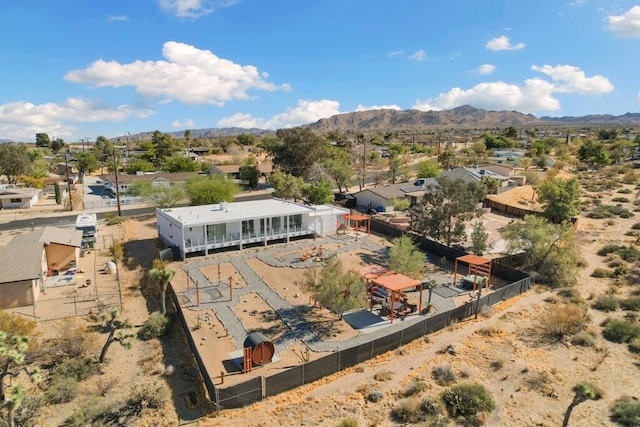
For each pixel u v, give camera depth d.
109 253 37.97
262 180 93.12
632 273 32.28
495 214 55.72
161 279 24.38
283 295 28.77
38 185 74.06
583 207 57.00
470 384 18.50
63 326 23.98
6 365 17.17
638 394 17.94
